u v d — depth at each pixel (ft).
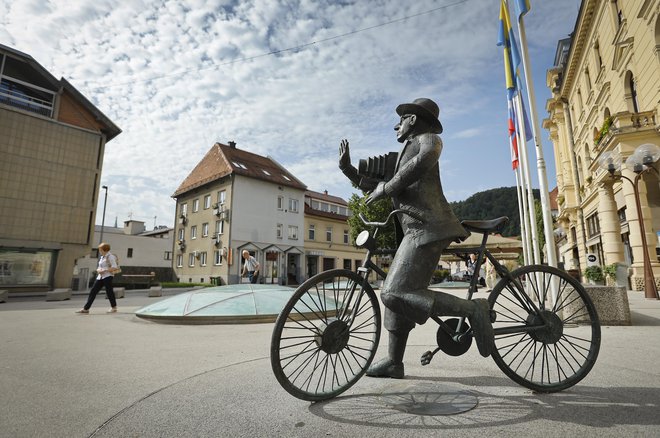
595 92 63.31
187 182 131.54
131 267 121.90
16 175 63.00
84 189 69.92
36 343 15.67
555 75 92.89
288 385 7.80
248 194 113.50
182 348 14.40
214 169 120.26
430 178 8.59
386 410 7.43
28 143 64.59
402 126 9.16
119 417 7.31
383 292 8.21
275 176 126.72
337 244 140.97
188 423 6.97
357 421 6.91
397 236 9.31
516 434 6.24
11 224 61.93
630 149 42.65
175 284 84.84
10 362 12.23
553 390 8.42
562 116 88.74
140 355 13.17
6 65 64.03
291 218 125.29
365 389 8.77
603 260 63.87
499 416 7.02
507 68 29.45
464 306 8.05
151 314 22.63
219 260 110.32
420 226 8.25
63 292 45.93
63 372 10.90
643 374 9.70
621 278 42.86
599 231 66.03
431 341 14.66
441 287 52.39
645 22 43.73
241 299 24.22
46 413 7.61
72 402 8.27
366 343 14.70
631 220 43.37
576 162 80.12
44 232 64.90
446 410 7.32
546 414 7.09
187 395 8.59
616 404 7.59
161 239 149.07
